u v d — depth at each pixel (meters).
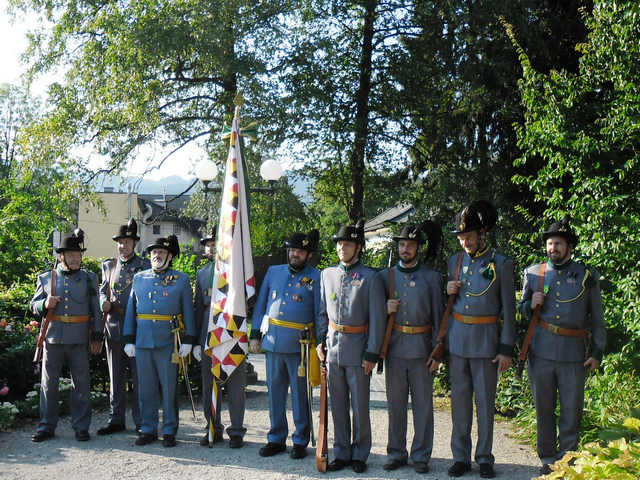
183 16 13.79
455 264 5.28
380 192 16.31
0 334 7.32
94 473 4.94
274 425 5.59
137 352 5.91
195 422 6.71
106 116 14.98
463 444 5.07
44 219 12.94
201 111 17.31
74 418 5.94
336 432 5.27
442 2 13.95
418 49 15.02
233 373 5.78
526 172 12.62
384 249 14.98
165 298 5.90
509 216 12.45
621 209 5.88
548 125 6.39
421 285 5.23
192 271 9.23
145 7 14.05
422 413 5.16
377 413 7.33
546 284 5.03
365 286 5.25
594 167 6.13
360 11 16.55
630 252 5.51
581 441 5.10
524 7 12.67
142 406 5.89
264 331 5.67
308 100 14.88
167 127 16.91
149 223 18.75
